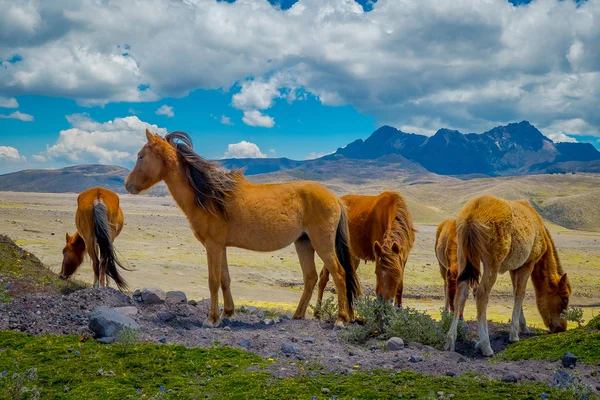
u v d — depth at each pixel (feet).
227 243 30.35
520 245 26.76
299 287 95.86
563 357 22.81
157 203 573.74
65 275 39.93
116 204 39.75
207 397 17.98
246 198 29.78
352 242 36.63
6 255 38.45
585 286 127.75
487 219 25.48
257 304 66.13
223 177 29.86
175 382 19.54
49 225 133.08
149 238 136.77
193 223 29.99
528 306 94.12
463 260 26.20
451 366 22.22
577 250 240.12
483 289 25.82
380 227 33.88
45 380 19.27
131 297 34.06
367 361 23.09
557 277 31.27
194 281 86.33
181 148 30.14
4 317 27.04
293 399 17.80
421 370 21.79
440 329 28.12
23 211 163.73
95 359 21.42
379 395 17.99
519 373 21.09
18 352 22.09
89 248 37.37
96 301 30.53
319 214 30.83
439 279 117.50
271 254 130.00
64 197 599.16
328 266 31.30
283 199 30.27
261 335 27.30
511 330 28.68
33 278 36.27
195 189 29.43
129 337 22.98
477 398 17.66
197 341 25.52
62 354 21.86
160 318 29.66
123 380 19.47
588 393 18.35
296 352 24.22
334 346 25.90
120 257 101.24
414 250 164.35
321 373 21.01
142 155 30.37
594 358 23.20
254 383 19.21
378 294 29.58
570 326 65.36
